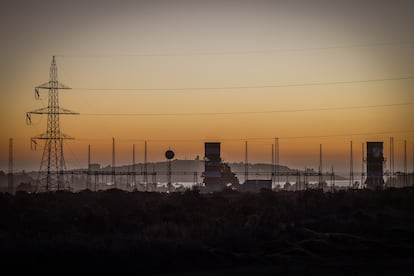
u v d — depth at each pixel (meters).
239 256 85.56
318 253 92.81
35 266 76.88
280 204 152.50
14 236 94.38
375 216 131.75
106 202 147.88
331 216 130.62
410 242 102.69
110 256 80.62
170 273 76.75
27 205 137.12
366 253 93.12
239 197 173.62
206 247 88.50
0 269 75.38
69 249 81.56
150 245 85.75
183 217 125.81
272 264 83.31
